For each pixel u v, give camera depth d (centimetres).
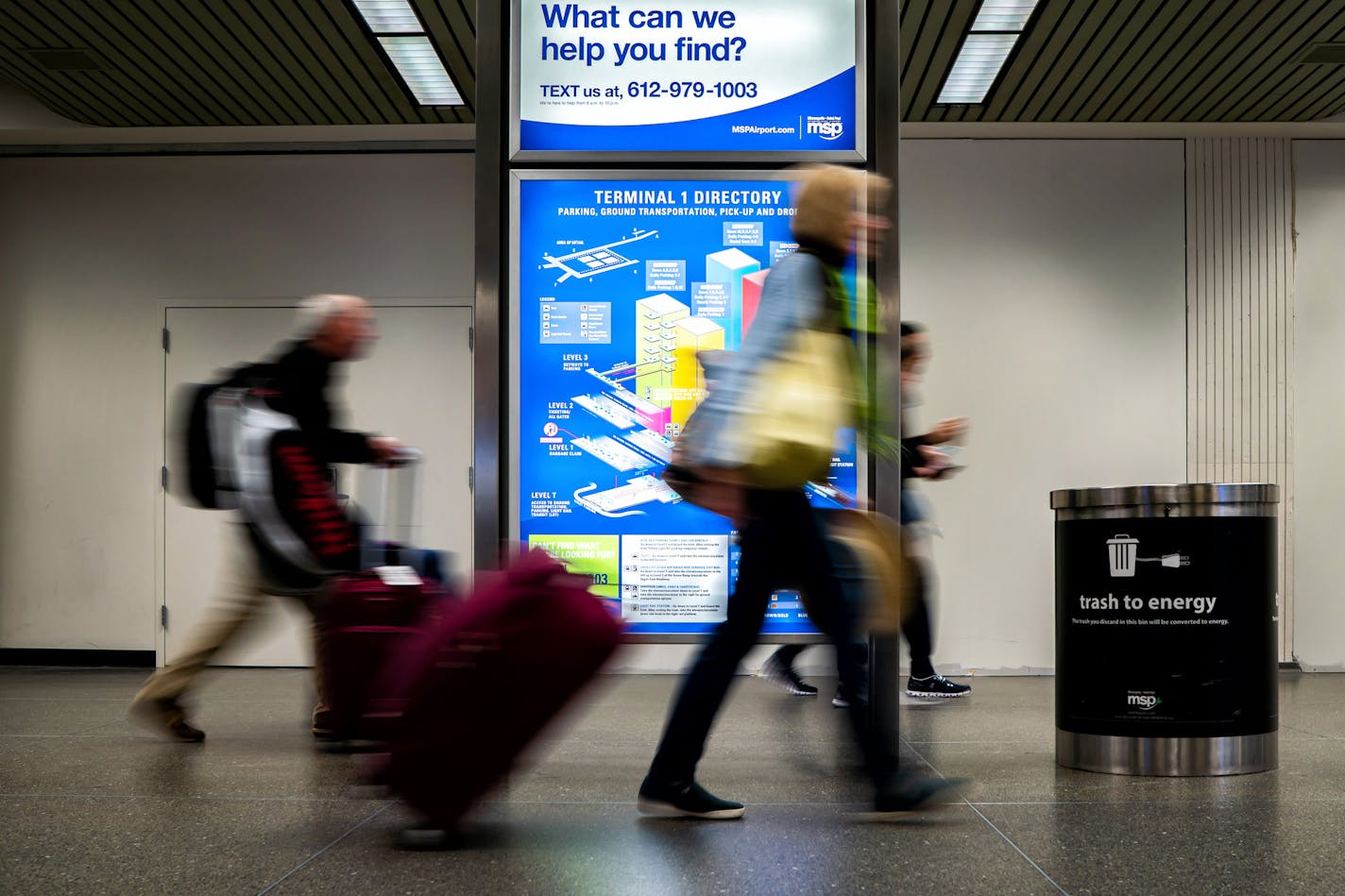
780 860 266
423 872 256
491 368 387
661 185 394
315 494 458
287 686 714
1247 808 331
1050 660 840
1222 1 643
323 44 704
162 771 397
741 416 294
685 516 388
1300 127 842
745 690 696
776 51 398
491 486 384
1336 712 589
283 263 880
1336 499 853
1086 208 859
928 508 633
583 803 335
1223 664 393
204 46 705
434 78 764
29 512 882
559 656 269
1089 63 730
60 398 885
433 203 879
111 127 851
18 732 507
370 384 872
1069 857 271
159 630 873
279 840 289
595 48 396
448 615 281
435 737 273
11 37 688
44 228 891
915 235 855
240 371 477
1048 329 853
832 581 305
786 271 302
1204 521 395
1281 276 859
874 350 373
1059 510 422
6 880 252
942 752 445
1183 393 853
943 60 726
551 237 392
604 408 389
